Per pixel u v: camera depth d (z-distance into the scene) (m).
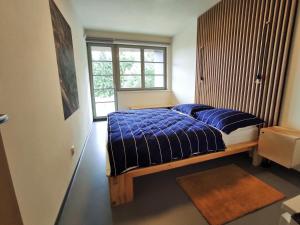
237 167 2.21
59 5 2.03
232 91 2.82
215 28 3.10
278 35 2.03
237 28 2.62
